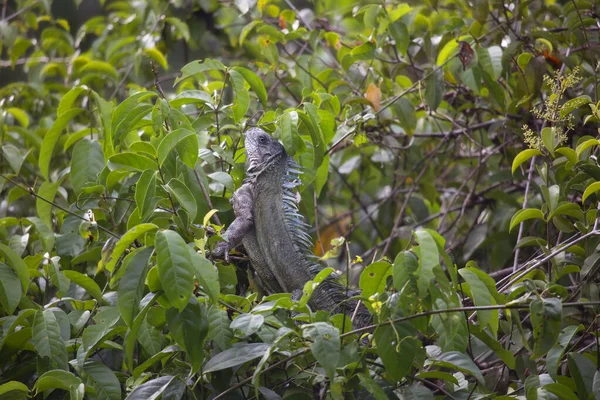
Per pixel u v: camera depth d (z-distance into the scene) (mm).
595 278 7691
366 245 11922
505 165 10742
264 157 8086
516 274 7641
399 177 11320
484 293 5805
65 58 13688
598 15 9773
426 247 5535
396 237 10797
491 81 9094
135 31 12852
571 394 5949
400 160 11328
